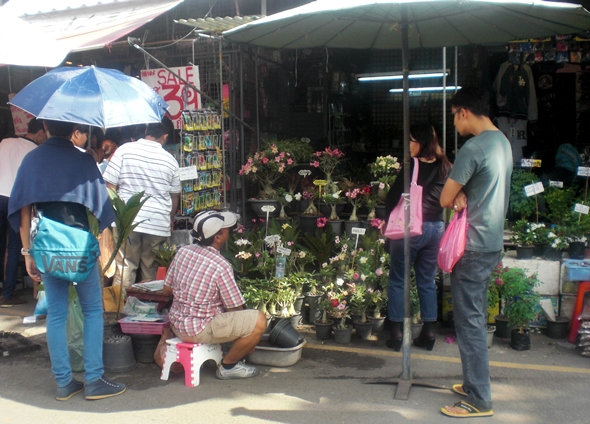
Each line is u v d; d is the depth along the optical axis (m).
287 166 6.13
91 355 3.68
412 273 4.96
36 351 4.59
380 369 4.20
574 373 4.08
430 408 3.54
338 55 7.98
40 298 4.39
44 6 7.05
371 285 4.99
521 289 4.54
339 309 4.75
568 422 3.34
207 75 6.30
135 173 4.96
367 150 8.74
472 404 3.43
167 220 5.14
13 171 5.79
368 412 3.50
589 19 3.50
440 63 8.76
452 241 3.37
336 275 5.38
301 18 3.73
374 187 5.98
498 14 3.82
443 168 4.40
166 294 4.23
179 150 5.97
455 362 4.33
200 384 3.94
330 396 3.73
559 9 3.10
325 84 7.58
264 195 6.29
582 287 4.73
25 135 5.96
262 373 4.14
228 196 6.27
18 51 4.42
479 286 3.36
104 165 5.54
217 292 3.88
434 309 4.54
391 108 9.20
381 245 5.22
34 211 3.48
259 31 3.89
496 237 3.34
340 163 6.91
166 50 6.36
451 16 4.02
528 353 4.49
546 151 7.45
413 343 4.70
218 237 3.94
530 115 7.18
